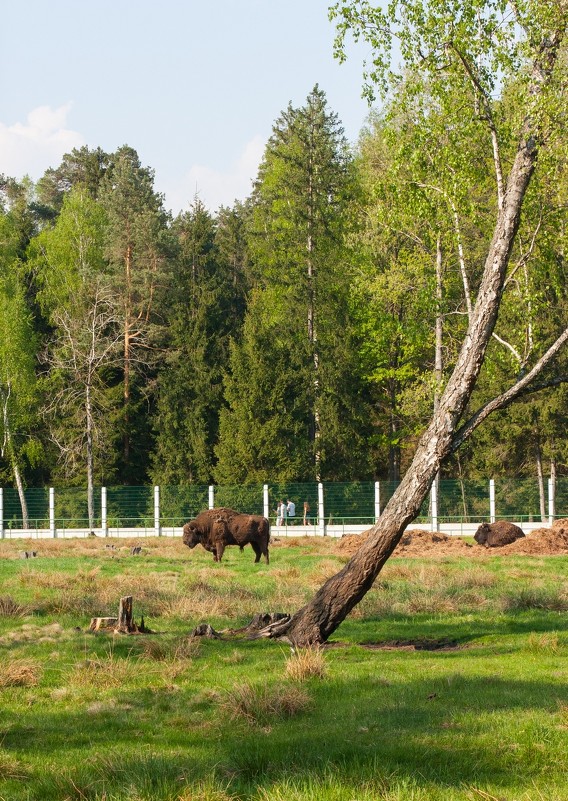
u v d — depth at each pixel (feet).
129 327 319.47
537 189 81.51
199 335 316.60
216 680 55.83
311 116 296.51
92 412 306.55
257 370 286.87
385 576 115.03
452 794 34.42
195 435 303.48
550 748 39.73
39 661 61.31
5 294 302.45
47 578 107.45
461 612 86.84
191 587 99.40
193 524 145.48
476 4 74.08
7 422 290.56
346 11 77.15
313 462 289.94
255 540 144.25
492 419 276.82
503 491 219.61
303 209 295.48
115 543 198.39
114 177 384.88
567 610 87.45
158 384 325.01
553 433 273.33
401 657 64.44
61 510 239.91
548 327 251.80
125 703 50.70
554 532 160.97
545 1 71.46
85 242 339.57
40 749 42.37
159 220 378.53
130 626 72.95
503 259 69.62
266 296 322.96
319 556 153.07
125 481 321.93
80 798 35.35
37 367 335.47
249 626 73.20
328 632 69.15
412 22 76.07
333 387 292.61
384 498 226.99
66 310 322.34
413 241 221.46
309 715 47.26
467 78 78.33
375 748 40.09
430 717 45.37
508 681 54.13
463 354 69.21
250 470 282.97
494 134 75.41
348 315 293.64
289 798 33.91
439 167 87.81
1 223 326.24
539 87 71.56
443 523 219.61
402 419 304.50
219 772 38.09
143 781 36.27
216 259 358.43
